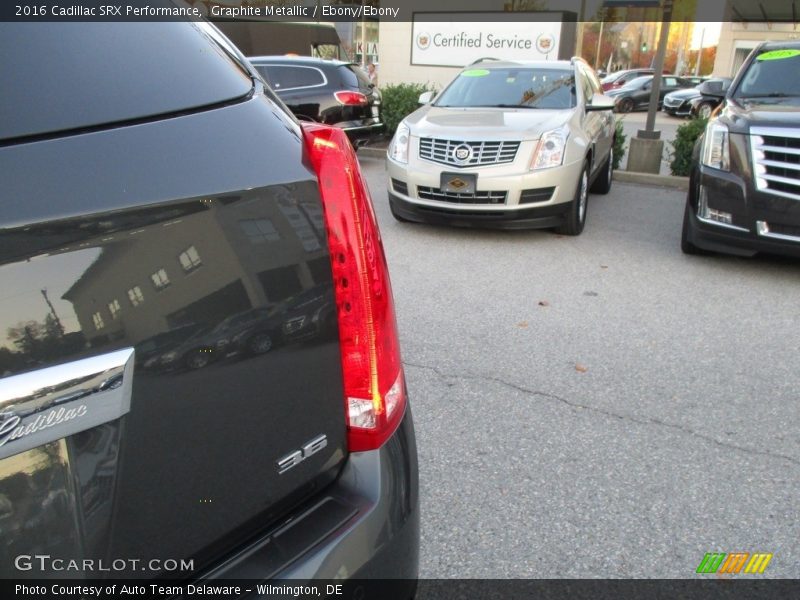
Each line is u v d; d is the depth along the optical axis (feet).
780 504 8.68
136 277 3.36
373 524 4.43
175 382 3.54
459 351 13.10
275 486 4.18
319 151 4.40
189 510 3.77
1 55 3.58
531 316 14.90
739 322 14.57
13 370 3.00
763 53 20.68
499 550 7.90
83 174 3.37
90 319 3.21
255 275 3.83
